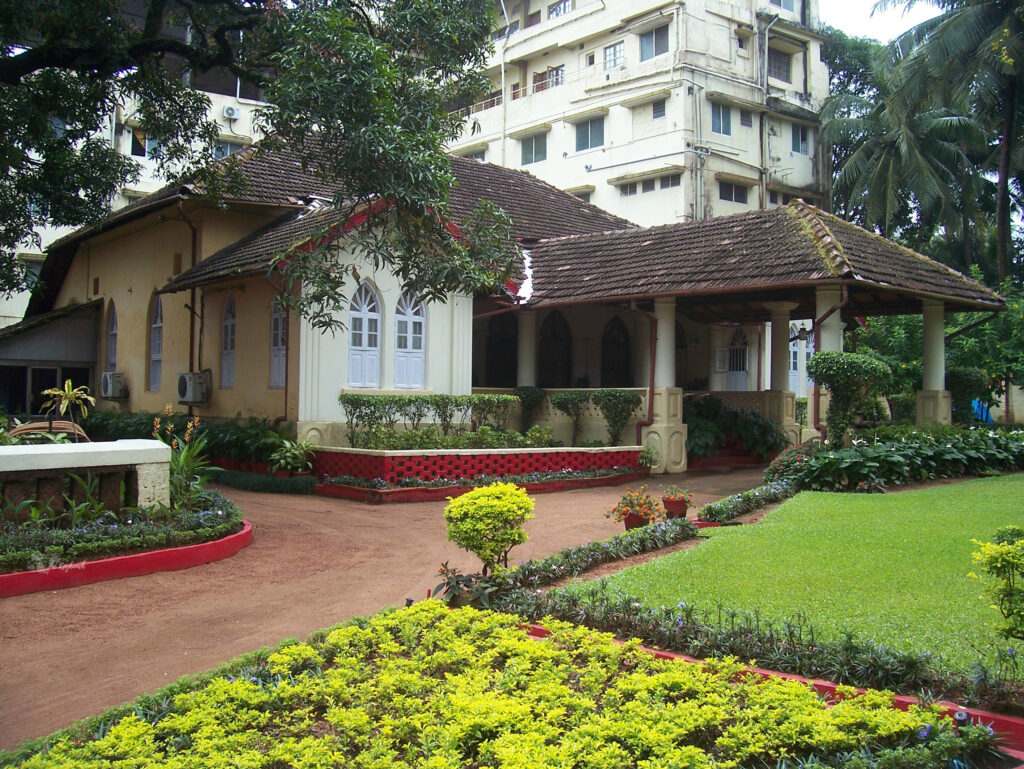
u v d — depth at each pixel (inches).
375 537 433.4
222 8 587.5
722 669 197.8
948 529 364.2
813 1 1622.8
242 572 358.6
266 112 475.8
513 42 1722.4
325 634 249.9
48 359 944.3
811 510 422.3
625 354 879.7
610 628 242.5
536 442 649.6
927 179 1196.5
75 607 303.3
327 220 625.3
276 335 650.2
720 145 1440.7
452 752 157.2
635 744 160.9
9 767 172.9
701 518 427.2
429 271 470.6
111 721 191.2
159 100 613.0
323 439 621.0
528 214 953.5
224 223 758.5
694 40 1424.7
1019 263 1425.9
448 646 221.1
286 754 161.2
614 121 1504.7
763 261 620.7
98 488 390.0
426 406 639.1
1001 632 190.4
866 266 594.6
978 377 815.7
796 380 1040.2
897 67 1143.6
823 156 1601.9
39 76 597.0
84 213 666.2
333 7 464.8
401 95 486.3
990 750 161.9
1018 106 1131.3
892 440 582.9
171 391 810.8
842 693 184.4
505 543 282.7
